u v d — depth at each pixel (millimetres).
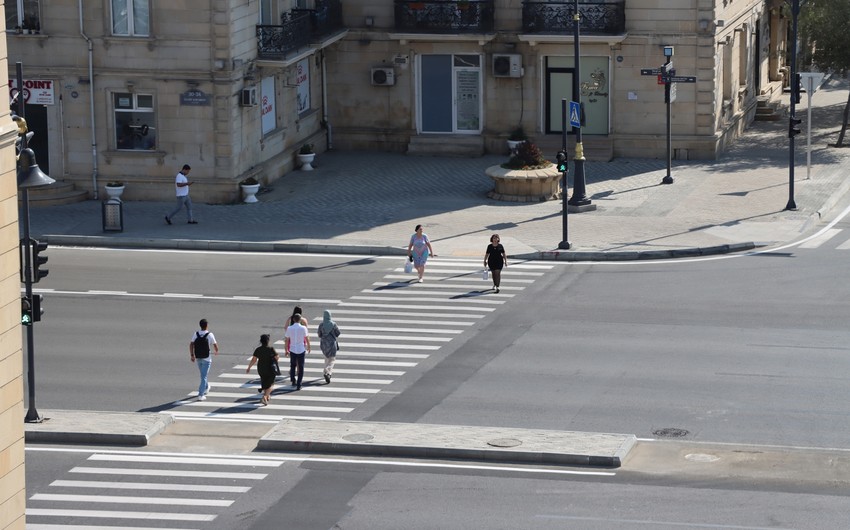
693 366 31953
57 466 26719
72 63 47844
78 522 24094
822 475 25719
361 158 56031
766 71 66250
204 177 48438
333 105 57312
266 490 25453
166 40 47312
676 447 27219
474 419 29016
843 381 30766
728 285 38750
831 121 61625
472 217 46875
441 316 36438
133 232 44656
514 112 55719
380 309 37125
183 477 26141
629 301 37469
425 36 55000
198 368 32562
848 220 46062
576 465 26438
